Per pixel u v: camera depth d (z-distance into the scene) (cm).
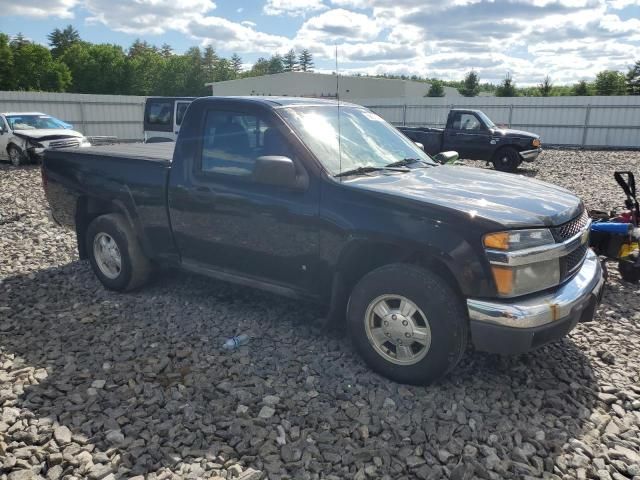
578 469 279
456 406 329
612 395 345
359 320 361
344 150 407
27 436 296
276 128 395
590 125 2708
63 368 374
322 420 316
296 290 400
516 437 302
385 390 347
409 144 489
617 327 451
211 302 493
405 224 337
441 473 275
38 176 1382
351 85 5006
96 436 298
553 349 410
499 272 315
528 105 2819
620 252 540
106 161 505
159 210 466
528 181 420
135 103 2972
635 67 6619
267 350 401
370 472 274
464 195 355
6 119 1675
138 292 521
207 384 353
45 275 572
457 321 327
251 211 403
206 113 434
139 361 384
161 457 283
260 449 290
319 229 371
